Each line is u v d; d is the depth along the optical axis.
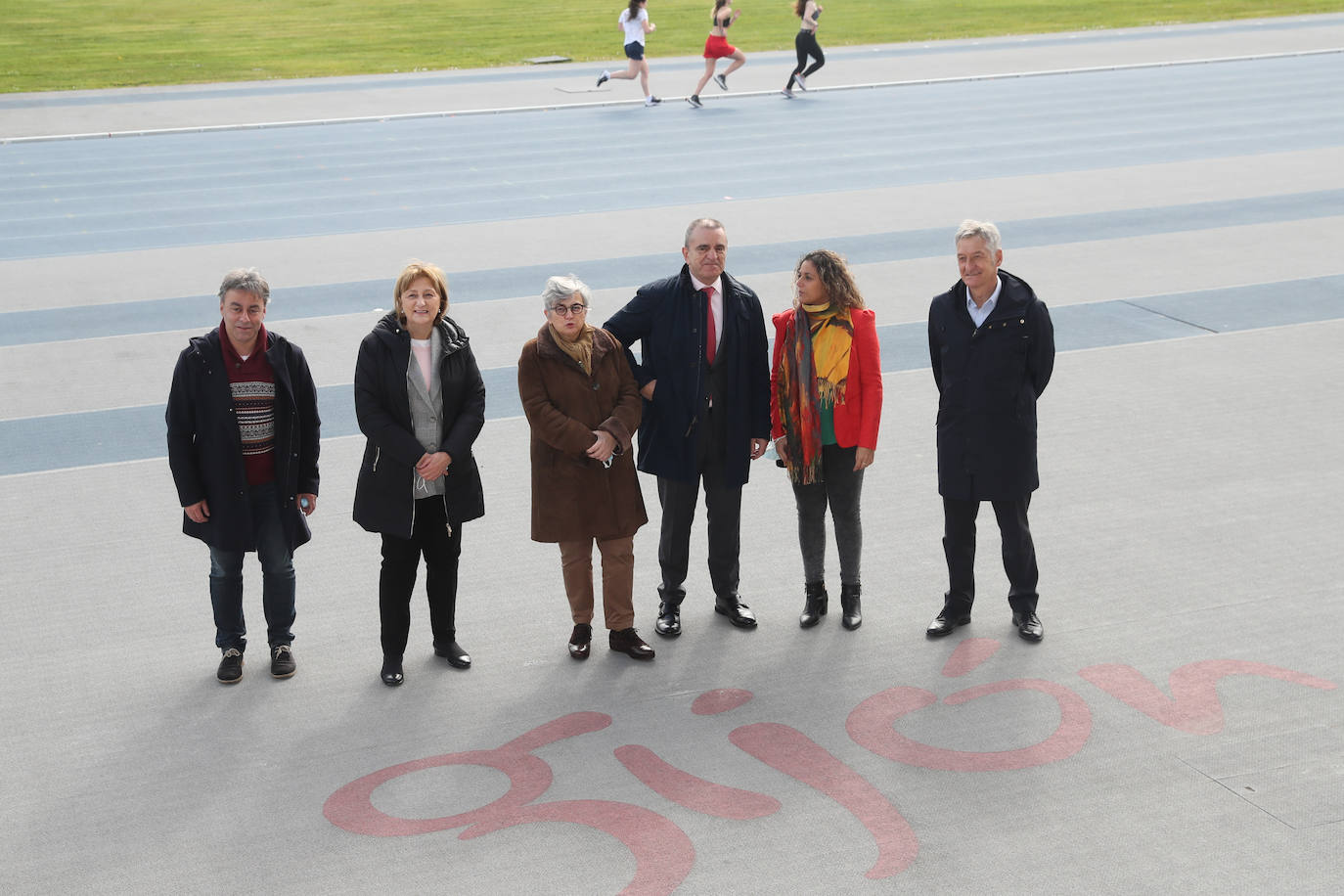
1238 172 16.72
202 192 16.91
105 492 7.81
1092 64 26.86
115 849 4.48
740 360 5.82
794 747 5.04
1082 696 5.36
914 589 6.42
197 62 28.92
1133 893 4.15
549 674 5.67
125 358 10.51
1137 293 11.74
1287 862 4.28
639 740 5.12
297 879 4.30
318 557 6.90
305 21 35.25
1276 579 6.36
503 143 19.91
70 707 5.41
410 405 5.46
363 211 15.66
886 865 4.31
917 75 25.78
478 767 4.96
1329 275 12.17
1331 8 34.81
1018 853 4.36
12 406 9.41
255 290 5.26
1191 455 8.02
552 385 5.62
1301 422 8.54
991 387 5.66
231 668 5.62
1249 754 4.90
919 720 5.22
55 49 30.66
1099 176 16.75
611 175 17.44
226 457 5.34
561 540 5.67
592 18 35.34
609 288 12.27
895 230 14.27
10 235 14.78
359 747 5.11
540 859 4.38
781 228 14.45
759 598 6.39
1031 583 5.89
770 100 23.53
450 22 34.94
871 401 5.81
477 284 12.48
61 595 6.46
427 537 5.62
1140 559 6.63
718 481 5.93
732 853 4.39
